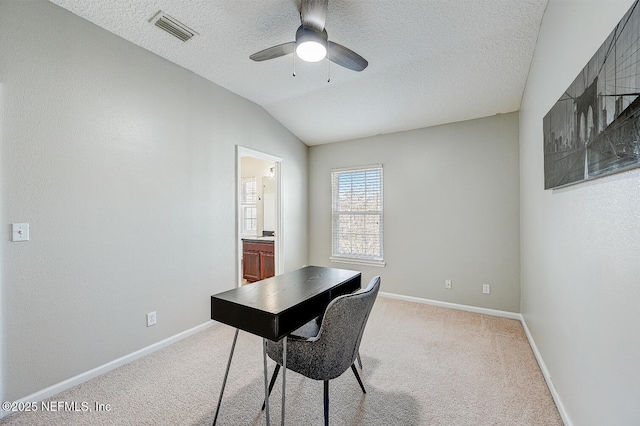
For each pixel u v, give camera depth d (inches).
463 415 65.5
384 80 113.4
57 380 73.2
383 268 156.3
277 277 80.8
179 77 104.3
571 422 58.2
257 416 65.1
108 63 84.0
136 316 90.9
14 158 66.2
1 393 64.5
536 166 88.0
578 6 52.8
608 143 39.7
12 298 66.1
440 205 140.2
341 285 75.3
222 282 120.5
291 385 76.9
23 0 67.5
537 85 85.8
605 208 43.4
